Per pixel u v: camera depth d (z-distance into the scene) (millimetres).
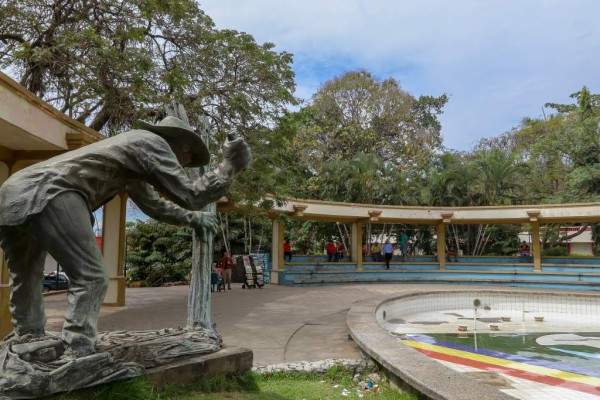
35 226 2691
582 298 12242
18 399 2428
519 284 19016
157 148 3006
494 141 30781
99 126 11242
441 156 24719
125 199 11609
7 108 5828
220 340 4027
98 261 2902
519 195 24000
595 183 21078
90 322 2848
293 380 5191
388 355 5047
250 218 17375
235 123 11195
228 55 11062
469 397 3520
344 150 28047
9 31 10148
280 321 8992
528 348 7910
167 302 12164
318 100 29172
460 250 25859
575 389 5465
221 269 16109
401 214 19984
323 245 26578
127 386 2863
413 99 30922
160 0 9828
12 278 2961
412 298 12438
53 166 2785
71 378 2623
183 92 10109
